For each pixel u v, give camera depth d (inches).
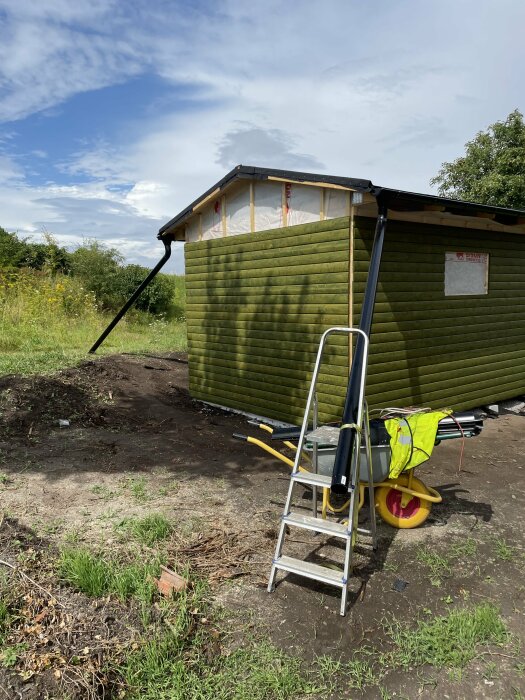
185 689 111.0
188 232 361.4
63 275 796.0
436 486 222.4
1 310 554.3
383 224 213.2
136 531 168.4
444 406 307.4
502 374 347.9
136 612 130.5
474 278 318.3
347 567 135.6
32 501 190.4
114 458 242.1
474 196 704.4
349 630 130.5
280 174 267.7
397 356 274.7
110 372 382.9
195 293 356.5
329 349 262.5
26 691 106.4
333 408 263.1
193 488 212.5
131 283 835.4
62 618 125.6
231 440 282.7
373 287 194.7
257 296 305.1
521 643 126.3
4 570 141.1
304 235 269.9
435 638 126.0
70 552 150.7
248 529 178.5
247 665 118.4
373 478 174.6
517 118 691.4
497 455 265.0
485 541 174.2
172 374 424.5
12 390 295.6
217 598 140.6
